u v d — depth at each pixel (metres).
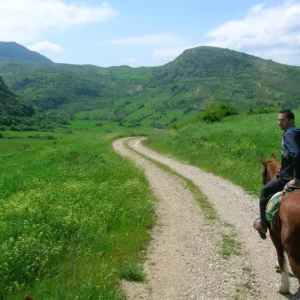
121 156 29.45
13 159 34.38
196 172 22.53
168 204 14.98
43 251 7.58
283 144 6.04
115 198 13.08
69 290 6.46
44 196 12.34
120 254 8.77
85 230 9.38
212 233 11.04
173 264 8.63
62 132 124.94
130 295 7.01
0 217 9.70
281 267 6.94
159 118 195.25
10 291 6.27
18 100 159.12
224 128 39.97
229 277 7.86
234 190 16.98
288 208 5.39
